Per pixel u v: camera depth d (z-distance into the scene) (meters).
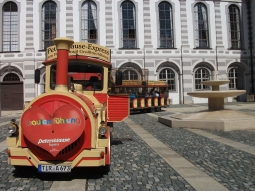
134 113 20.52
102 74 7.45
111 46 27.52
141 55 27.80
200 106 25.02
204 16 29.58
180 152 7.38
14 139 4.95
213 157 6.80
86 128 4.88
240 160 6.48
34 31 26.94
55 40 5.11
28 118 4.64
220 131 10.72
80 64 7.35
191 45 28.91
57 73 5.14
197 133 10.42
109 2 27.77
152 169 5.82
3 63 26.55
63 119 4.61
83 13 27.67
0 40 26.91
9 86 26.59
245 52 30.08
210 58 29.11
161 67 28.36
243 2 30.34
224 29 29.77
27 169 5.70
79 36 27.34
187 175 5.38
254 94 29.39
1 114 22.16
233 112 12.12
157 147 8.05
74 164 4.76
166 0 28.59
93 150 4.82
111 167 5.98
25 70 26.48
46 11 27.41
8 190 4.60
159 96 21.88
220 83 12.29
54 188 4.70
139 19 28.14
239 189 4.60
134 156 6.98
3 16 27.19
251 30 30.27
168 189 4.61
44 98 4.81
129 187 4.72
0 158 6.96
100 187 4.74
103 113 5.80
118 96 7.81
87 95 6.86
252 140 8.90
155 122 14.49
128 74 27.78
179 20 28.86
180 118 12.70
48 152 4.77
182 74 28.38
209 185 4.80
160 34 28.59
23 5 27.09
